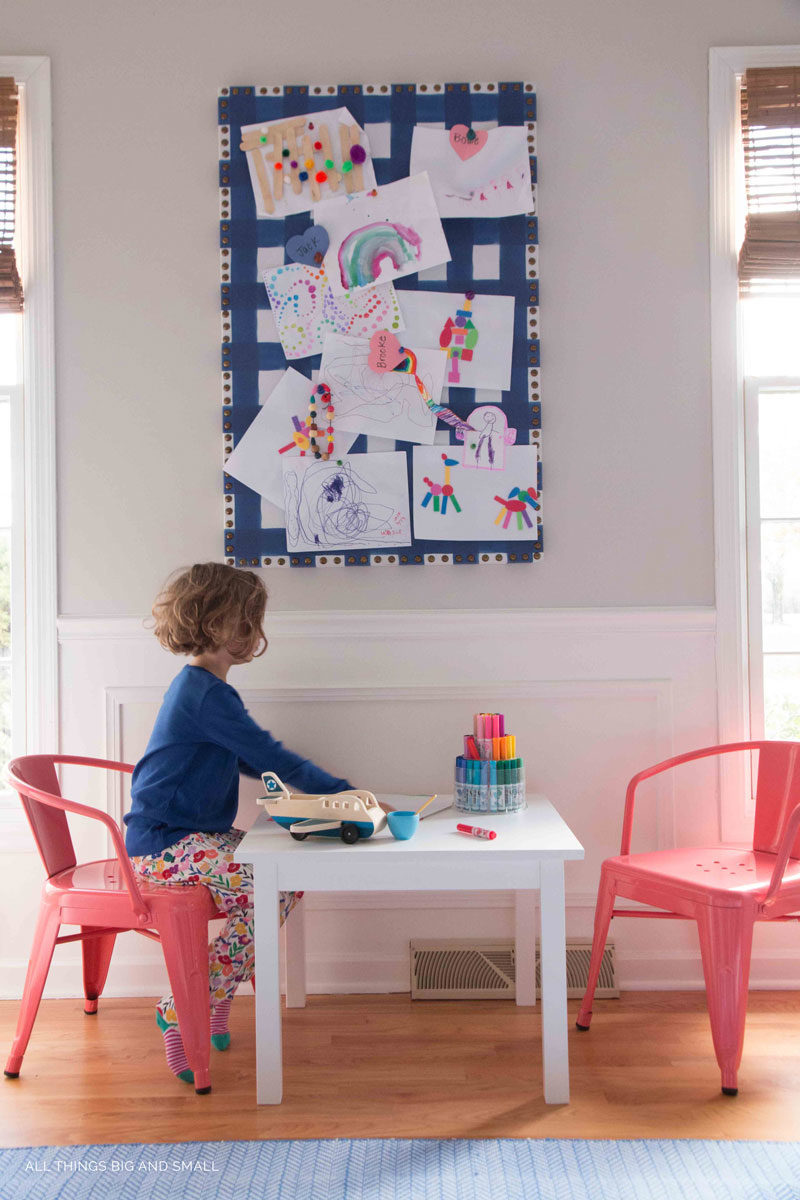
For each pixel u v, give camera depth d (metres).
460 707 2.38
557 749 2.38
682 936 2.37
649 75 2.42
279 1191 1.54
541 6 2.42
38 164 2.41
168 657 2.37
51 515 2.39
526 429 2.39
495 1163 1.61
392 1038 2.09
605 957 2.32
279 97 2.40
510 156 2.39
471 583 2.39
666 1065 1.95
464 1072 1.93
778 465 2.47
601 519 2.40
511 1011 2.24
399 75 2.41
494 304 2.39
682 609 2.38
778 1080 1.88
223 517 2.40
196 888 1.91
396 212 2.39
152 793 2.02
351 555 2.39
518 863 1.77
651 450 2.41
